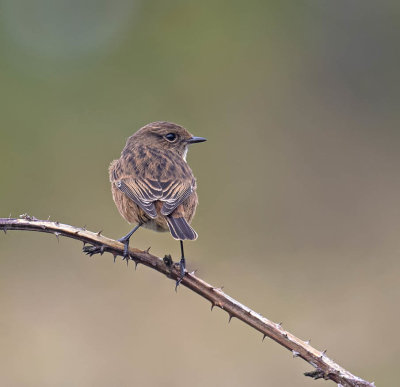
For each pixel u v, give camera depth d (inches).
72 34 682.8
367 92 789.2
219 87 697.6
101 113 663.8
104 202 618.5
